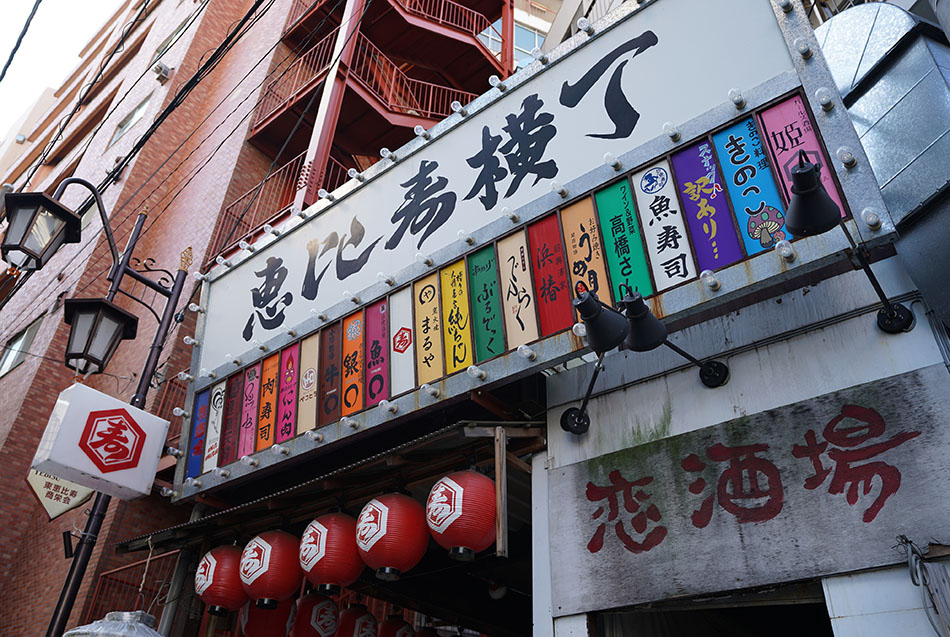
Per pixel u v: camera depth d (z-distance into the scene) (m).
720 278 6.11
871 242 5.50
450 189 9.14
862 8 8.16
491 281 7.89
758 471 5.89
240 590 8.74
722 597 5.75
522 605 11.20
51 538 13.79
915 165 6.39
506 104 9.06
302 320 10.05
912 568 4.79
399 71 17.98
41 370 16.08
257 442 9.45
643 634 6.78
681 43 7.62
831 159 5.93
